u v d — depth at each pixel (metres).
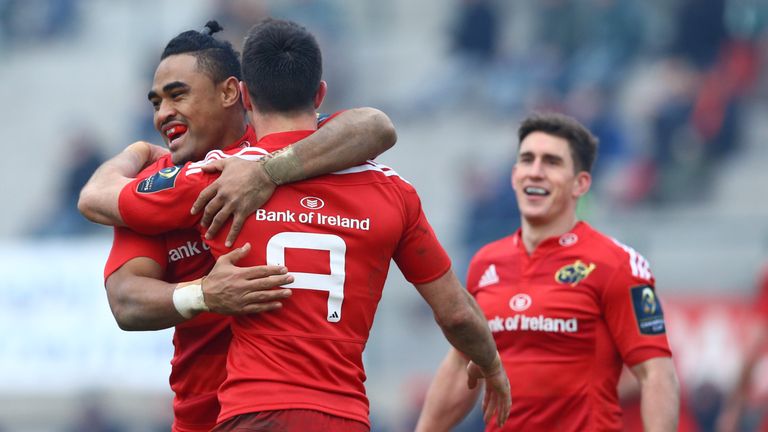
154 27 64.81
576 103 50.62
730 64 51.78
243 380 12.63
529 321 18.23
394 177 13.63
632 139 49.38
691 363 37.59
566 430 17.95
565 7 55.28
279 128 13.38
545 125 19.11
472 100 56.28
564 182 18.86
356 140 13.16
